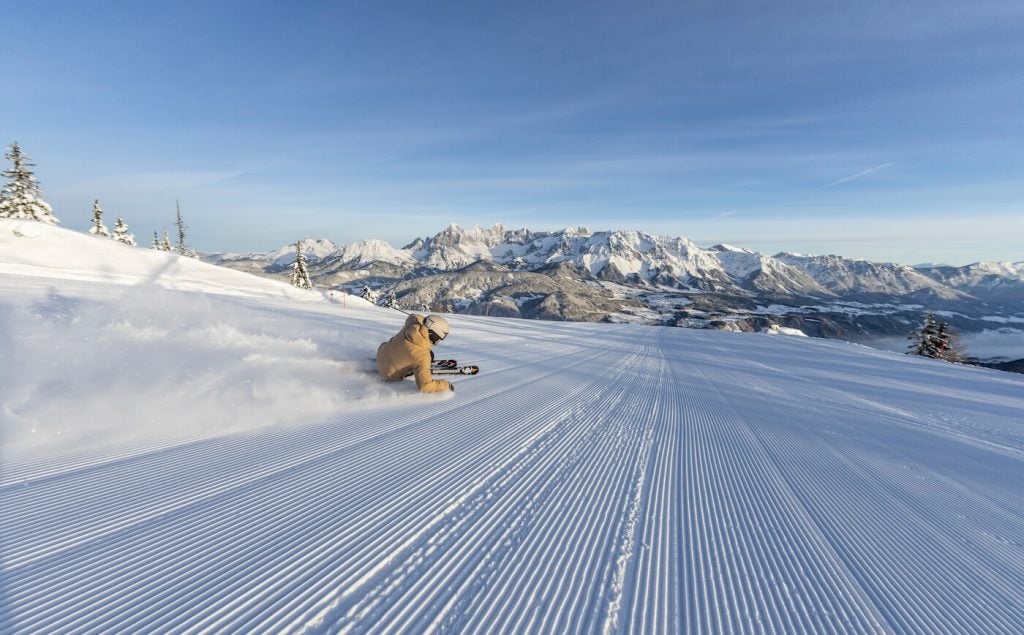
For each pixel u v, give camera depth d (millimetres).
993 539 2955
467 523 2721
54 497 2689
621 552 2504
